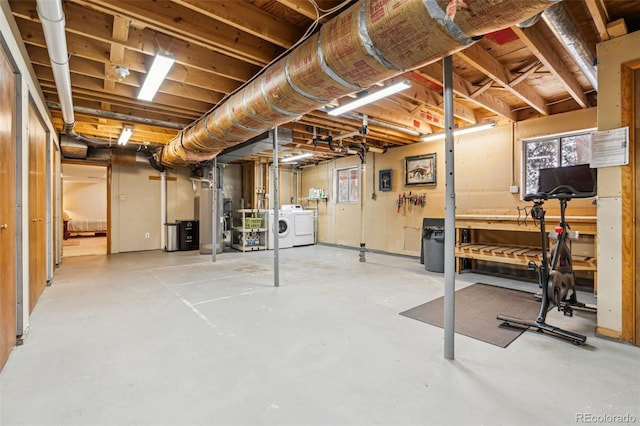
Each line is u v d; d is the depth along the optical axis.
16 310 2.40
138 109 4.36
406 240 6.82
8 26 2.10
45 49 2.89
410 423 1.53
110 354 2.24
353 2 2.23
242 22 2.40
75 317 2.99
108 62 2.93
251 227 7.84
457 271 5.11
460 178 5.70
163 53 2.65
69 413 1.60
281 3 2.30
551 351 2.31
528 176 4.88
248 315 3.05
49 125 4.28
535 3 1.33
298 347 2.36
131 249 7.66
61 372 2.00
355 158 8.02
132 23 2.43
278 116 3.02
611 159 2.47
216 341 2.46
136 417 1.58
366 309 3.24
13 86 2.42
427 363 2.12
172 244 7.77
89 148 6.72
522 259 4.25
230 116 3.38
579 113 4.33
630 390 1.81
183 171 8.44
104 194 12.51
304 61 2.28
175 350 2.31
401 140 6.48
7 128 2.23
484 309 3.27
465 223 5.00
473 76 3.65
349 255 7.03
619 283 2.46
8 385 1.85
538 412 1.61
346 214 8.35
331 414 1.60
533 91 4.10
